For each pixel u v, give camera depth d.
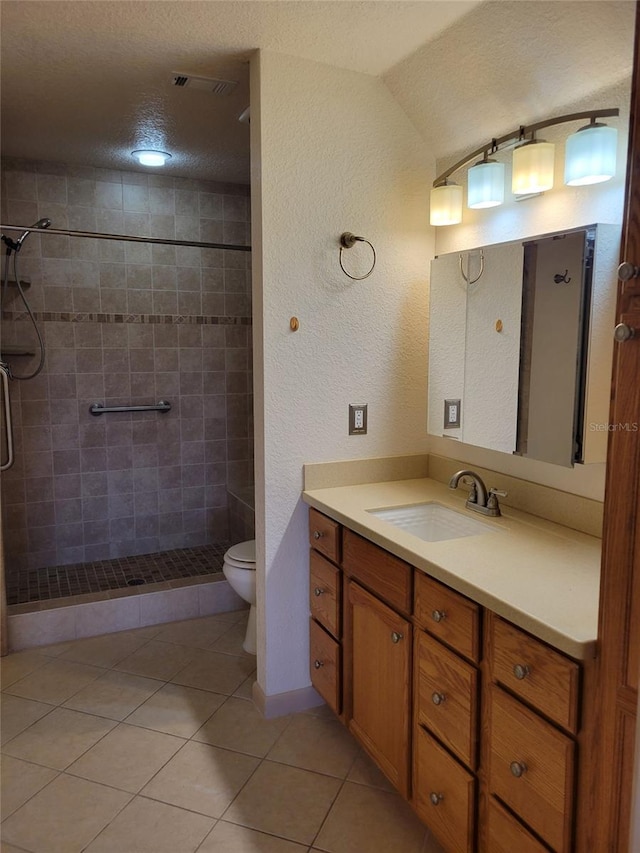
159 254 3.65
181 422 3.82
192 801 1.90
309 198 2.16
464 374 2.17
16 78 2.22
